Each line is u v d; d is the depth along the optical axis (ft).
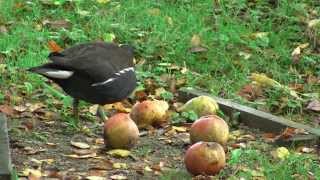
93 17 54.03
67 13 54.60
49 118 40.01
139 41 52.21
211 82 47.78
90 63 37.47
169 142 37.35
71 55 37.73
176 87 47.24
